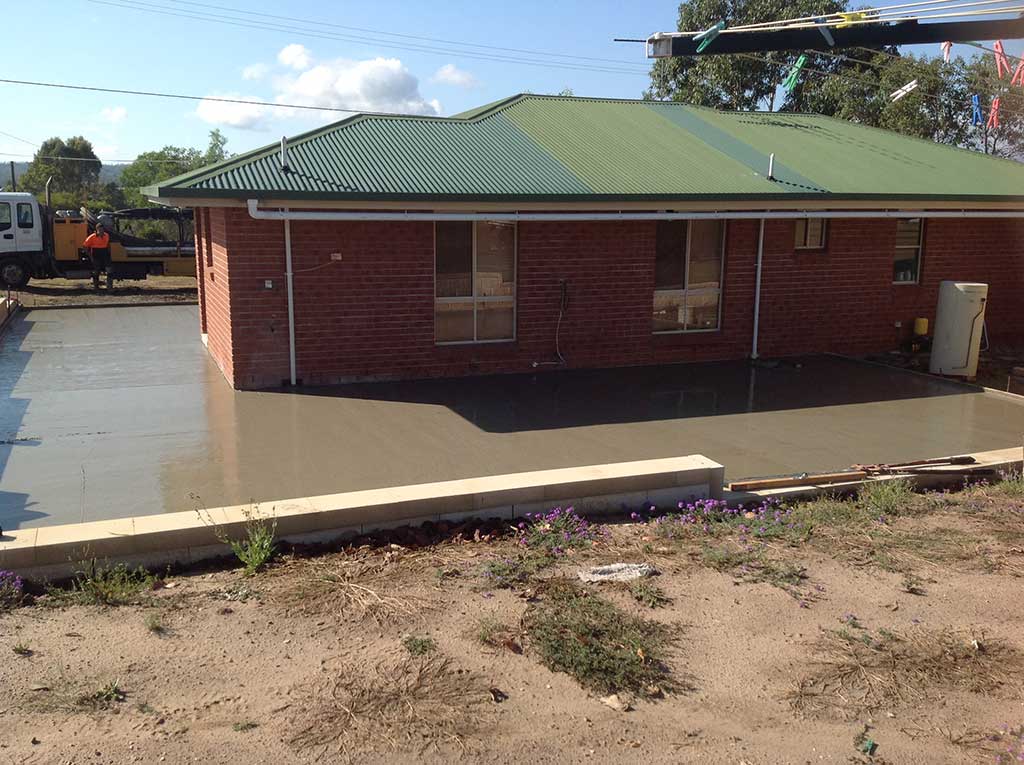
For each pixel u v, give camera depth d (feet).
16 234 80.64
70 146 267.39
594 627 14.75
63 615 14.88
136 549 16.74
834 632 14.93
